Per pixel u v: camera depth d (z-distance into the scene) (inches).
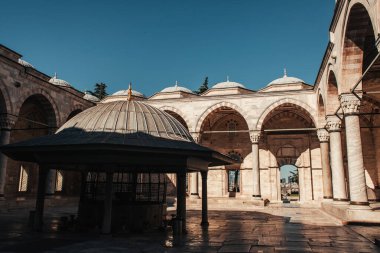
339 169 805.2
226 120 1409.9
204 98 1204.5
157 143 430.9
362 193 601.3
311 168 1270.9
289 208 1031.6
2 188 823.1
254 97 1150.3
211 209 983.6
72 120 501.4
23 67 901.8
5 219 631.2
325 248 376.8
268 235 472.1
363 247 383.9
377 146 1166.3
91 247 361.4
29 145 419.5
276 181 1305.4
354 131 619.2
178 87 1476.4
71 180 1316.4
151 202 545.6
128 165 450.0
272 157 1321.4
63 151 411.2
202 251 352.5
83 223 503.8
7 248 353.7
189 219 685.3
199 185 1376.7
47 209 884.0
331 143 828.6
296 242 415.2
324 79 865.5
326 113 836.0
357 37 587.8
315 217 751.1
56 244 377.4
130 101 532.7
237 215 795.4
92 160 421.4
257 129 1125.1
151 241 406.0
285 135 1321.4
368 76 841.5
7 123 844.0
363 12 533.6
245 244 397.7
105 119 472.4
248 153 1359.5
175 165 449.1
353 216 595.8
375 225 573.0
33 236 431.5
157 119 503.8
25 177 1147.9
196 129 1192.2
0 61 826.2
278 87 1270.9
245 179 1343.5
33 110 1159.6
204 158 506.6
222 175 1380.4
